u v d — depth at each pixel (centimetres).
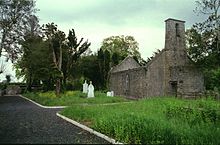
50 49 4628
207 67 4556
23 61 5534
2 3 4509
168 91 4384
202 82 4503
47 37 4375
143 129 1062
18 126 1522
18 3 4662
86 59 6450
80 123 1596
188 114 1557
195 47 4631
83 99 3475
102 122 1322
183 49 4578
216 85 4128
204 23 4684
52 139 1145
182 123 1266
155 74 4297
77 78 6288
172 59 4472
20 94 7031
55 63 4269
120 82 4931
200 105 2145
